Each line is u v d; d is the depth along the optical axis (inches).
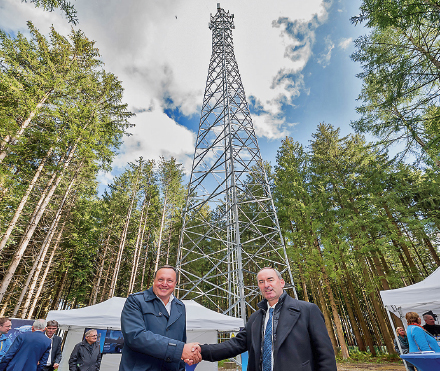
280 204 733.9
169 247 1055.6
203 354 81.8
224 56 692.7
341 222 687.1
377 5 332.8
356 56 418.3
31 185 525.0
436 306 278.8
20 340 157.6
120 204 1027.9
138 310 81.0
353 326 768.9
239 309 470.3
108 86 698.2
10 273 448.5
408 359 87.5
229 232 552.4
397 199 665.0
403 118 375.2
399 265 827.4
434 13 315.3
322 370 65.9
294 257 614.5
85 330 296.2
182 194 1111.0
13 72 524.7
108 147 686.5
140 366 71.8
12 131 459.2
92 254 1019.3
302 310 76.7
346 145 846.5
